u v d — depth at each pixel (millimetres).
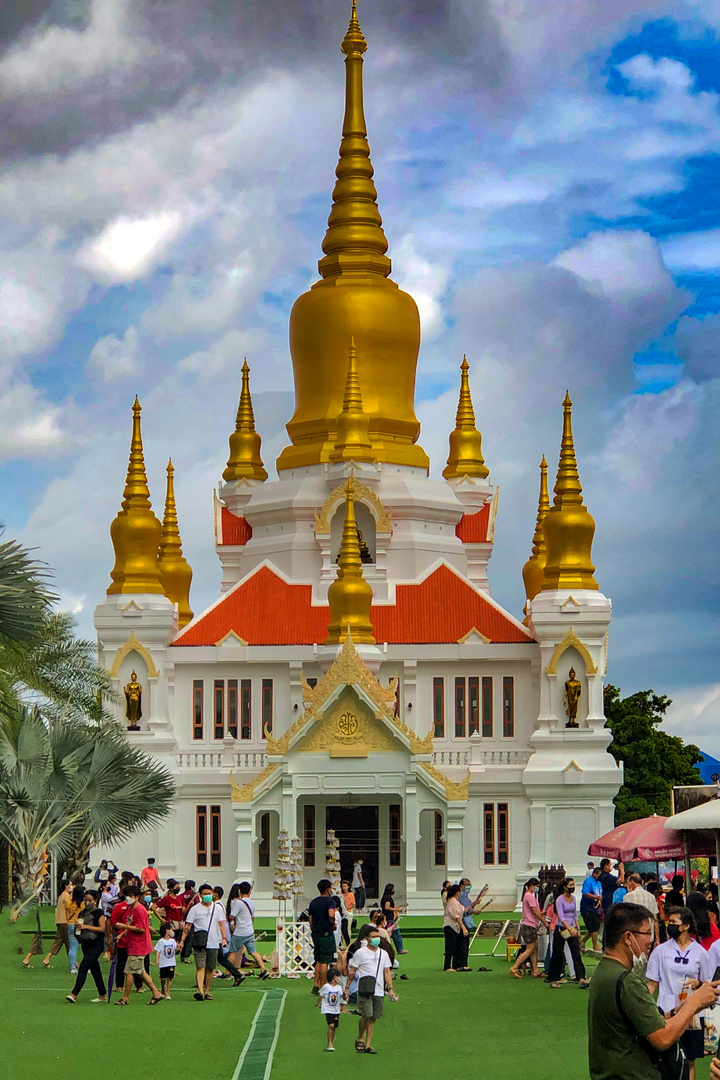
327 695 75312
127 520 84562
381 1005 34312
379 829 78500
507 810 79375
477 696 82312
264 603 85875
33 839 56188
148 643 82625
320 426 92125
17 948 53000
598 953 52250
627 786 110938
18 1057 32594
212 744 82938
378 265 94812
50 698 65625
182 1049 33750
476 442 99000
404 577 87188
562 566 81625
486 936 66750
